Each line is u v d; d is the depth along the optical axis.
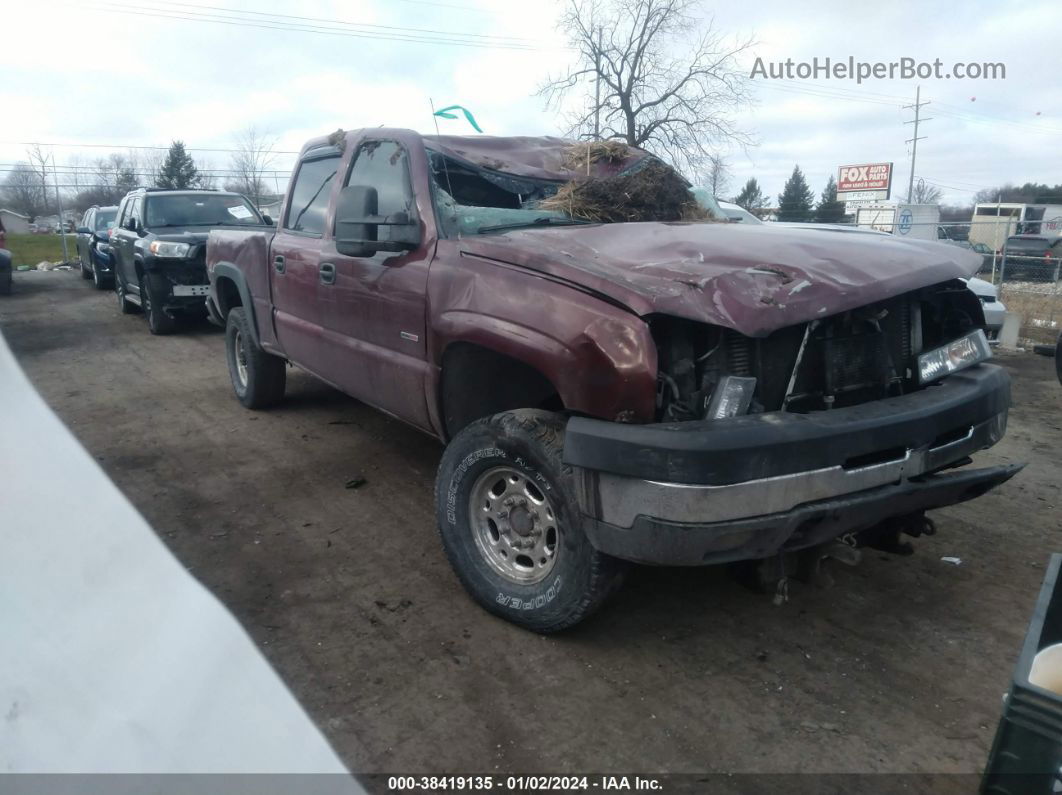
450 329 3.46
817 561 3.20
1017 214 34.38
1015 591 3.73
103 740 2.22
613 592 3.06
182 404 6.88
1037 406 7.49
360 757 2.59
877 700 2.93
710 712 2.85
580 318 2.87
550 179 4.36
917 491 2.95
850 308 2.87
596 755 2.63
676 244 3.28
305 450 5.62
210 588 3.63
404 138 4.20
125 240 11.33
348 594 3.63
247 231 6.01
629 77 24.52
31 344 9.92
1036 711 2.08
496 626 3.37
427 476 5.13
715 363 2.83
